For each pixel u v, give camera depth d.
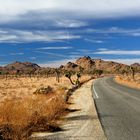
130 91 38.75
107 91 39.94
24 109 14.69
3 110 13.98
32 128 11.95
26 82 81.81
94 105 22.55
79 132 11.79
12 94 37.38
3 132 10.23
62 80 96.38
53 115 15.52
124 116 16.05
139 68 166.88
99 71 172.62
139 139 10.16
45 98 25.08
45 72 176.00
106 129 12.30
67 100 26.27
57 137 10.80
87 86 56.59
